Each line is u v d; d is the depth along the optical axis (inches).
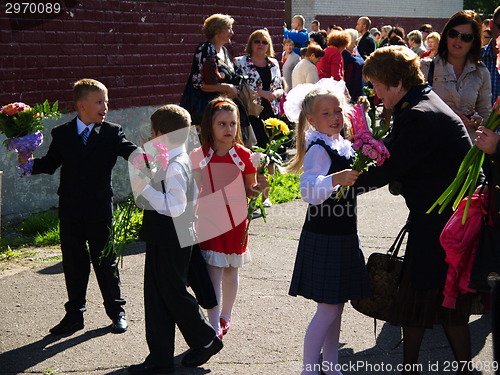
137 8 327.3
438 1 1053.2
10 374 158.1
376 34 709.9
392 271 155.3
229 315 181.2
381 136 139.3
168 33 345.7
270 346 172.1
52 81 292.2
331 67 416.5
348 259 149.1
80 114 180.5
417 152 138.1
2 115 174.9
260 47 317.1
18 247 253.8
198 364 160.7
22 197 284.7
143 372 156.9
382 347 172.7
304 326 183.9
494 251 133.9
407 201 146.9
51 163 181.8
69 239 179.6
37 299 202.8
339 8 889.5
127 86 326.3
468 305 143.3
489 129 132.0
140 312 193.6
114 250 177.3
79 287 182.1
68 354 168.6
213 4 371.9
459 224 136.8
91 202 178.1
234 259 173.9
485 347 171.6
